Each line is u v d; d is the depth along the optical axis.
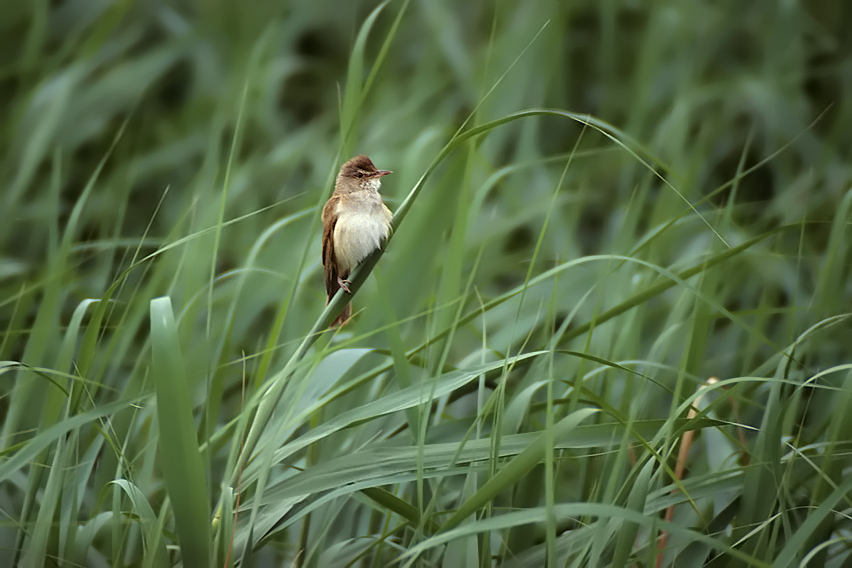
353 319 10.29
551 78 15.79
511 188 13.82
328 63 18.16
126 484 5.98
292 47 17.83
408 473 6.17
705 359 11.41
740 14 17.42
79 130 15.24
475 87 15.68
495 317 11.16
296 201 13.78
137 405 7.14
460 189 8.46
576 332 7.27
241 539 6.23
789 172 14.31
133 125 16.31
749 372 9.39
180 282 10.02
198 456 5.33
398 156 14.59
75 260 11.88
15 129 14.16
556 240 12.49
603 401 6.40
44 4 15.08
